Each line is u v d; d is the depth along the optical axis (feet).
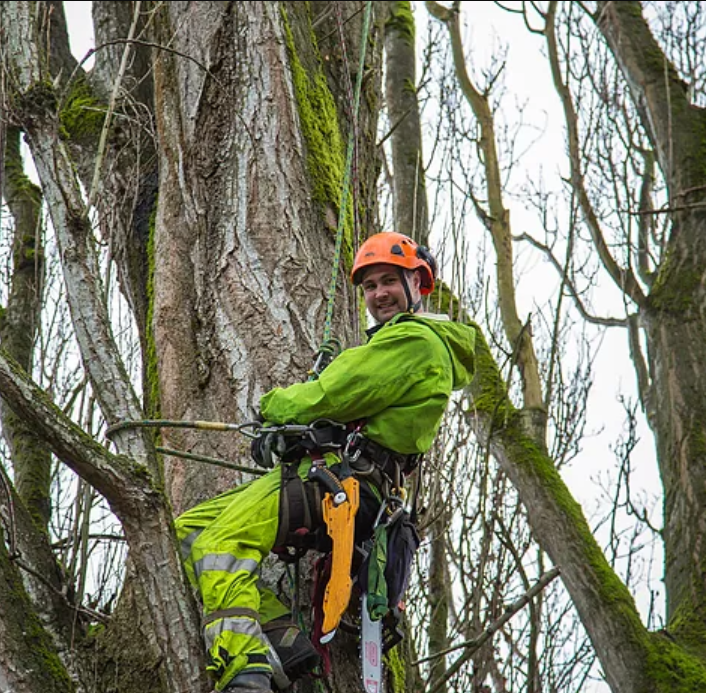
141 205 35.42
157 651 23.73
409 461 24.52
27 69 25.52
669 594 52.49
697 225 60.70
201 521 23.98
